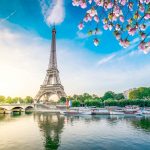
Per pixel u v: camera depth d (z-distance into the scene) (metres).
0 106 189.50
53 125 87.75
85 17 7.51
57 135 63.81
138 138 56.12
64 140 56.34
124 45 7.04
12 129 77.88
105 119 105.50
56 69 181.00
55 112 189.62
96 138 57.72
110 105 178.00
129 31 6.95
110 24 7.26
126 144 50.38
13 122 101.69
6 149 47.84
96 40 7.50
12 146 50.72
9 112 189.38
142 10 6.88
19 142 54.94
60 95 178.12
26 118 124.38
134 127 74.31
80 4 7.14
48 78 183.12
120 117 115.75
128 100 174.00
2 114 169.12
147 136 58.31
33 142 54.81
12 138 60.09
